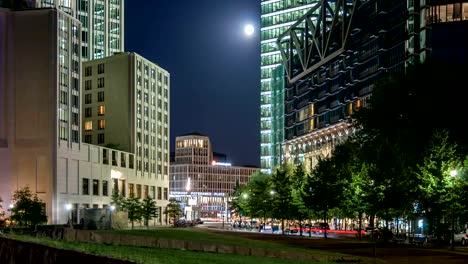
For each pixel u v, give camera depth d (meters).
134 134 153.50
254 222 156.38
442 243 59.88
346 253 41.59
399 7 121.00
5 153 114.62
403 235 70.50
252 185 142.25
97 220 53.16
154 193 163.38
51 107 115.00
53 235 26.48
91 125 159.12
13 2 125.88
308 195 73.44
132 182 150.12
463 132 66.38
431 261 35.97
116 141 154.12
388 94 72.06
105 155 136.38
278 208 89.38
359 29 140.50
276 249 34.28
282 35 191.38
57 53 117.00
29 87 116.50
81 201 123.31
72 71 122.44
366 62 136.88
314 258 31.89
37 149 114.44
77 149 122.69
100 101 158.12
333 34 154.88
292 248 39.72
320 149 169.38
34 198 98.38
